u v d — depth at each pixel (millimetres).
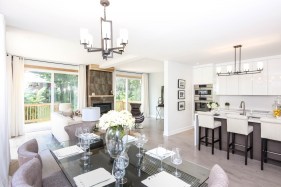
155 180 1398
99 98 7273
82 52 4766
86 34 1910
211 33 2891
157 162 1782
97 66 6906
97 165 1707
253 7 2014
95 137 2619
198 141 4270
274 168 2998
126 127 1707
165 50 4035
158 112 9188
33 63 5824
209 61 5488
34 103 6234
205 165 3135
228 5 1970
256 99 5145
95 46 3652
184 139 4875
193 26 2592
